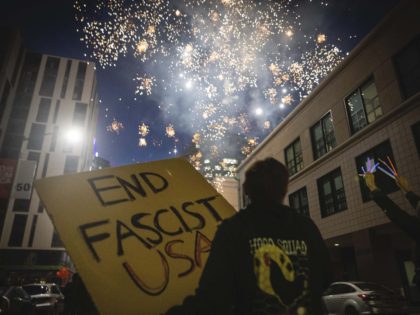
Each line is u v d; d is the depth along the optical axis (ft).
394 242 45.06
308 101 63.05
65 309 22.93
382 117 44.24
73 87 163.73
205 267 4.30
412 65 41.81
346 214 50.19
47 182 7.28
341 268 54.80
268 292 4.23
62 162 148.46
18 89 155.63
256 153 83.87
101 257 6.30
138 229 6.88
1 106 135.23
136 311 5.78
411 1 41.81
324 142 58.39
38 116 153.99
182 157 8.90
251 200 5.05
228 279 4.21
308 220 5.19
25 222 137.39
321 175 57.11
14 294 34.58
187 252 6.70
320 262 4.84
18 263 131.44
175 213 7.36
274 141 75.51
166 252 6.62
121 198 7.41
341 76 54.39
